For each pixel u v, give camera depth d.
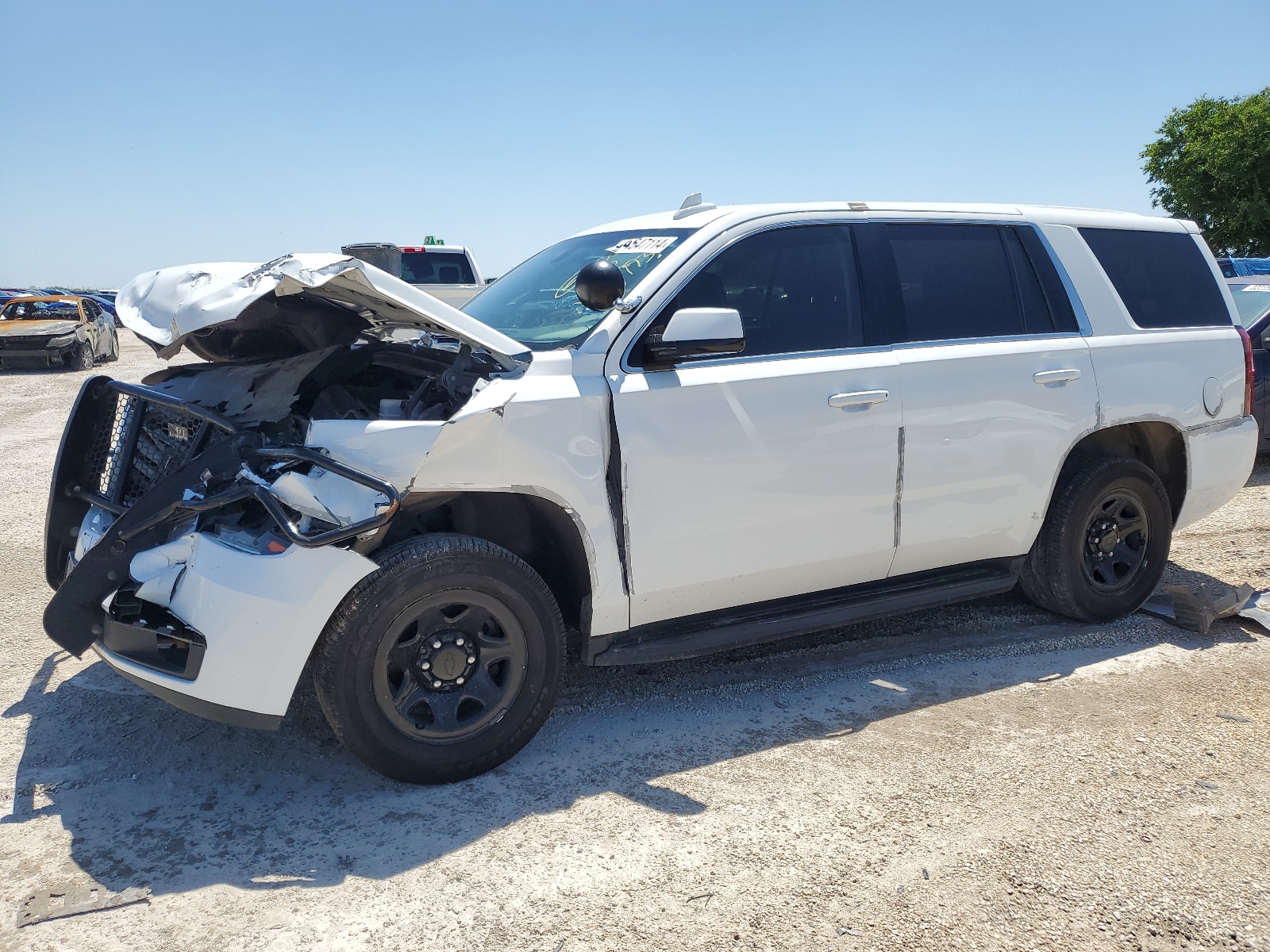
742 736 3.69
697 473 3.62
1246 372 5.17
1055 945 2.48
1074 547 4.68
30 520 7.10
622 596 3.56
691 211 4.20
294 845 2.93
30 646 4.55
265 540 3.06
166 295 3.53
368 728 3.12
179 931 2.52
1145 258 5.00
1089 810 3.12
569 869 2.81
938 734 3.69
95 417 3.89
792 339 3.90
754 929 2.54
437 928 2.54
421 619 3.21
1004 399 4.29
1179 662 4.43
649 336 3.60
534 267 4.60
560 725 3.79
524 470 3.30
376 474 3.11
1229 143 36.25
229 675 2.97
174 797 3.21
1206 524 6.80
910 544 4.18
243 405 3.56
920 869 2.80
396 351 4.12
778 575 3.90
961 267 4.39
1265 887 2.72
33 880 2.74
